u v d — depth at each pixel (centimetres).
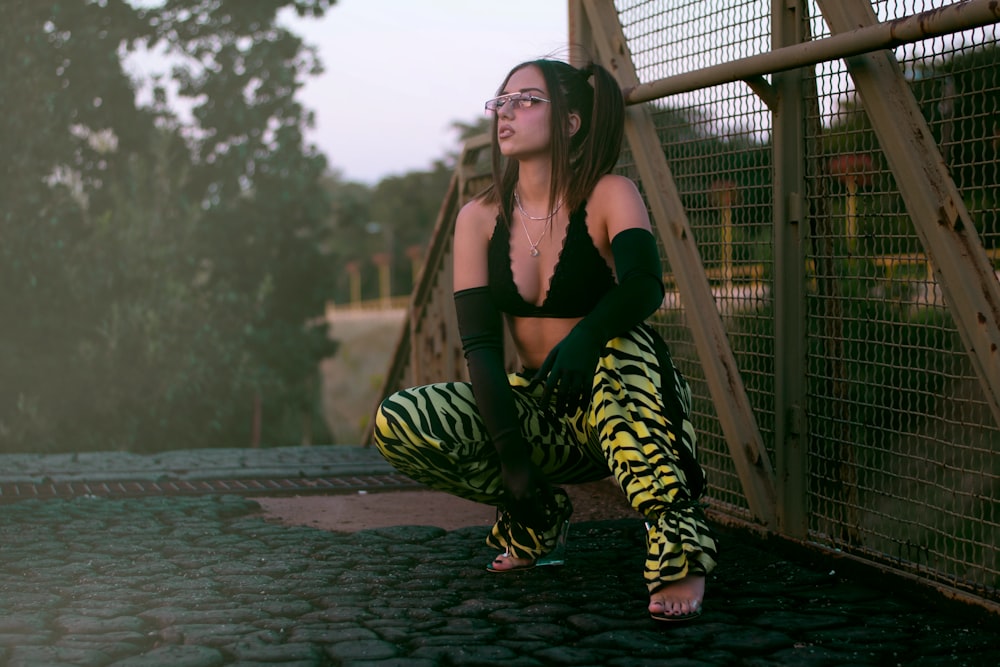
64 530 340
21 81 1195
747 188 323
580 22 417
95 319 1264
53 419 1233
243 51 1683
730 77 305
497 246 273
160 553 313
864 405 283
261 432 1809
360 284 8094
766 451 326
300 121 1748
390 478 469
